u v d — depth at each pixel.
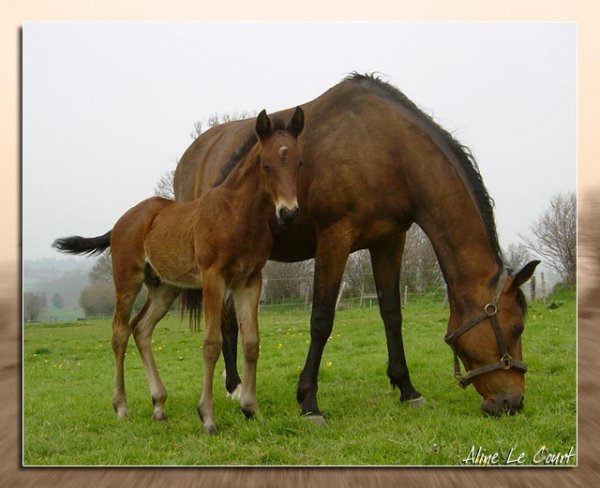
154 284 5.58
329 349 9.65
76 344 13.64
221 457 4.18
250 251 4.74
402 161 5.12
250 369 4.91
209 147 7.01
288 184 4.39
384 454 4.19
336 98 5.45
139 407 5.96
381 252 5.66
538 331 9.86
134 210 5.71
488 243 5.00
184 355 10.42
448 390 6.10
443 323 12.25
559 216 14.72
